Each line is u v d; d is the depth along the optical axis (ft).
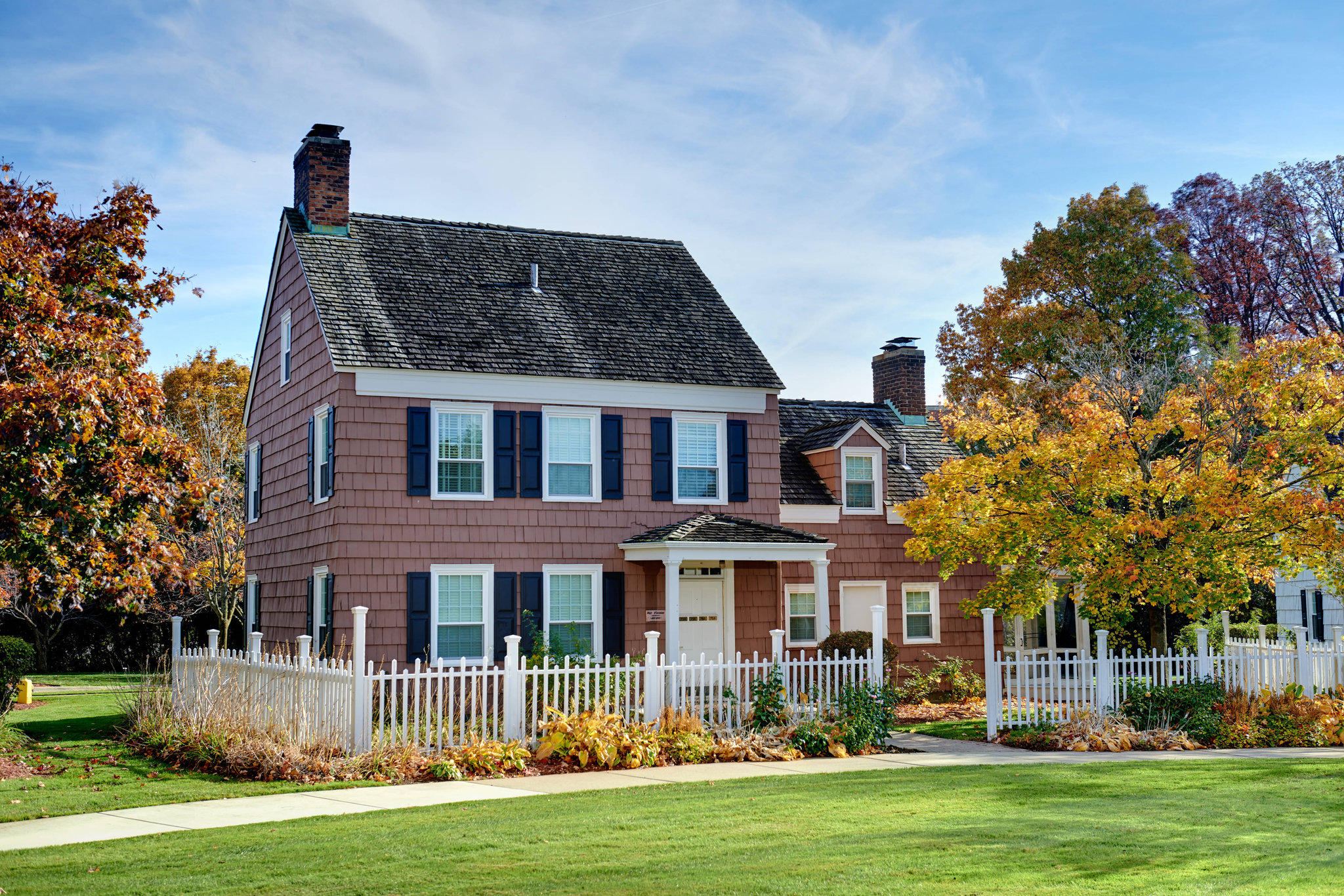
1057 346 111.96
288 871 28.73
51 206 52.90
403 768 45.85
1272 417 63.52
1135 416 86.22
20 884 27.86
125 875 28.60
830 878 27.68
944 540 70.13
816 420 97.40
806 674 57.36
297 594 78.48
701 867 28.84
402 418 72.13
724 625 80.94
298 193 82.99
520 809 37.52
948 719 70.90
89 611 124.57
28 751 52.11
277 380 86.07
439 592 72.28
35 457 41.60
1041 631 95.09
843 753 52.70
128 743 54.39
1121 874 28.19
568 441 76.89
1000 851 30.66
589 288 84.94
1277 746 57.21
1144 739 56.03
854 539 88.02
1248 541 63.16
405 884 27.40
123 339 51.52
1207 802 38.37
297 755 45.57
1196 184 142.82
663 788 42.42
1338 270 135.54
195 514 53.06
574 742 49.24
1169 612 91.20
